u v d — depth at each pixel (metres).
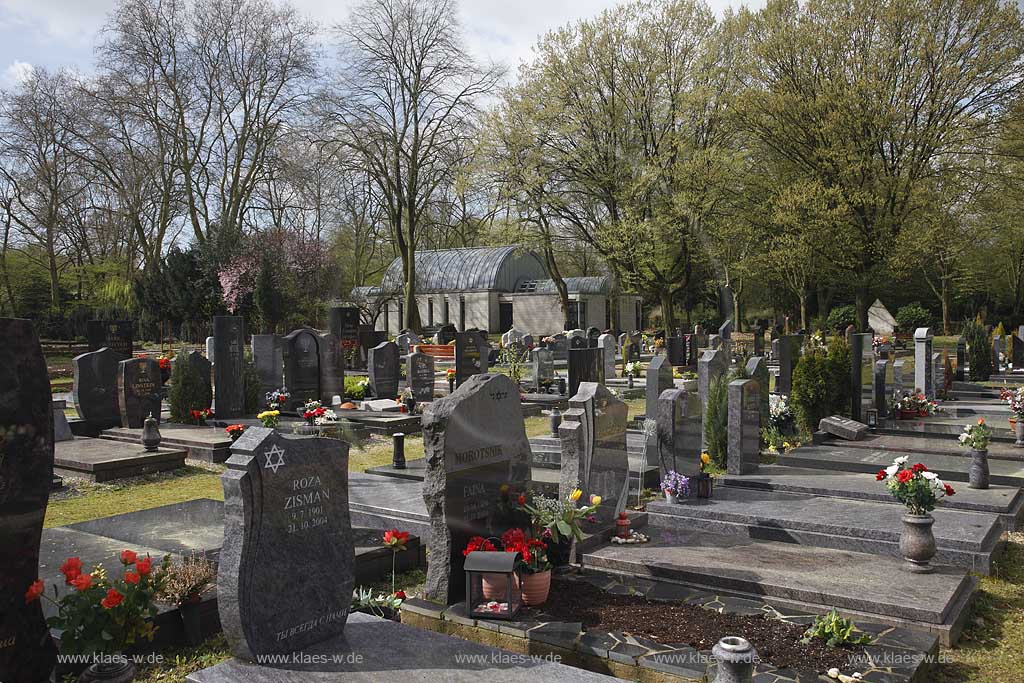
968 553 8.00
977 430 10.54
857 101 33.41
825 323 53.06
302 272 41.75
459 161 39.78
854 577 7.24
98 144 39.22
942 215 33.91
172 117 40.38
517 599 6.67
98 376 16.41
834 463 12.35
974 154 33.72
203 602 6.34
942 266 47.06
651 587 7.36
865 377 16.03
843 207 33.97
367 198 45.19
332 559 5.68
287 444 5.43
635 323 60.75
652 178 33.59
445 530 6.97
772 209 36.59
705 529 9.40
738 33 36.16
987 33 32.06
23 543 5.18
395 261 60.19
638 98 34.75
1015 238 42.88
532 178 34.69
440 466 6.98
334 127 39.06
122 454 13.17
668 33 34.75
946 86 32.97
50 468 5.35
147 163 39.62
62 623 5.03
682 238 35.25
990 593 7.49
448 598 6.92
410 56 39.59
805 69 35.47
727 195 35.94
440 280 57.41
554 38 35.53
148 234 47.25
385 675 5.04
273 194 44.41
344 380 22.66
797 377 15.53
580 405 8.76
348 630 5.79
